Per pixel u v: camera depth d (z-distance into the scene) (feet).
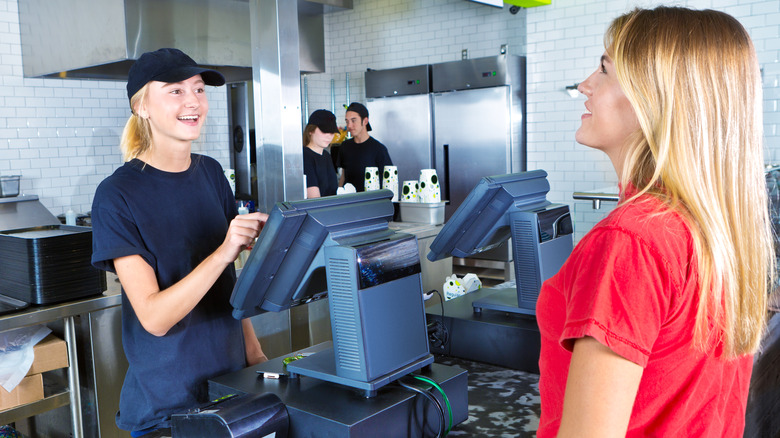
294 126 7.47
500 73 19.70
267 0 7.25
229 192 6.06
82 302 8.22
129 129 5.36
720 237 2.31
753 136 2.45
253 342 6.21
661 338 2.33
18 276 8.07
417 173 21.84
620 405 2.18
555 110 20.15
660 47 2.41
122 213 4.92
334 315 4.26
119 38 10.93
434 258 6.23
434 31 22.81
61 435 9.23
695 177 2.34
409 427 4.18
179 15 11.52
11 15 14.38
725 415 2.82
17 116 14.82
